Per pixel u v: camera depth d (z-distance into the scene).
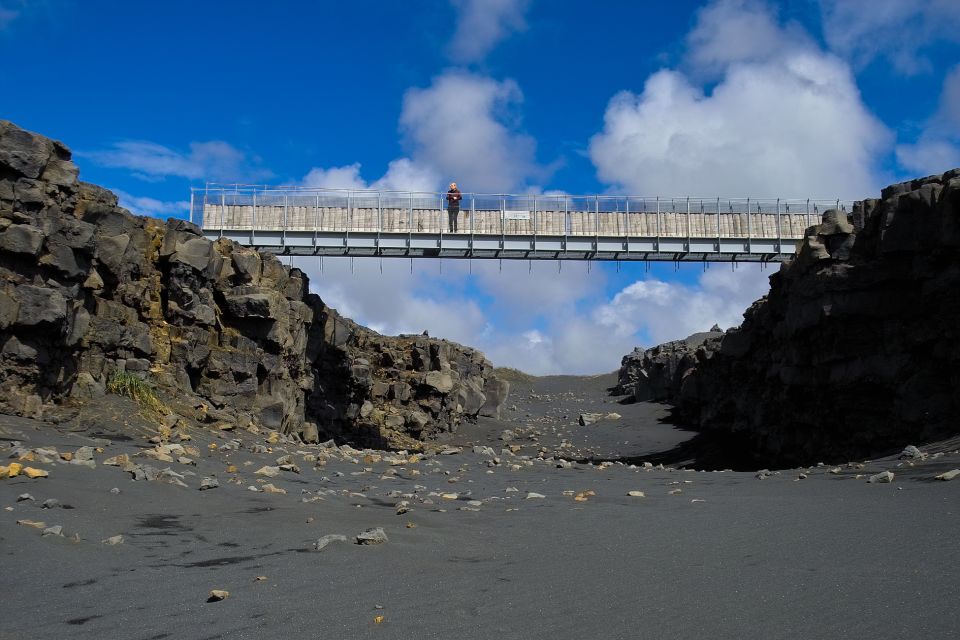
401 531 11.62
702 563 9.04
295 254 41.53
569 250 42.66
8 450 14.88
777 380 36.84
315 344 37.16
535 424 65.25
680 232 43.41
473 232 42.00
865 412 29.38
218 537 10.70
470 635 6.36
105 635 6.45
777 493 16.59
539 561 9.56
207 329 28.12
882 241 28.06
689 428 53.09
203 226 40.69
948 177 26.62
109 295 23.91
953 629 5.84
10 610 7.06
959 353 24.81
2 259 19.69
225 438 24.11
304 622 6.80
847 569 8.17
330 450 27.41
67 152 21.95
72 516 10.95
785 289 34.84
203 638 6.38
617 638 6.16
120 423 21.20
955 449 21.12
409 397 51.94
